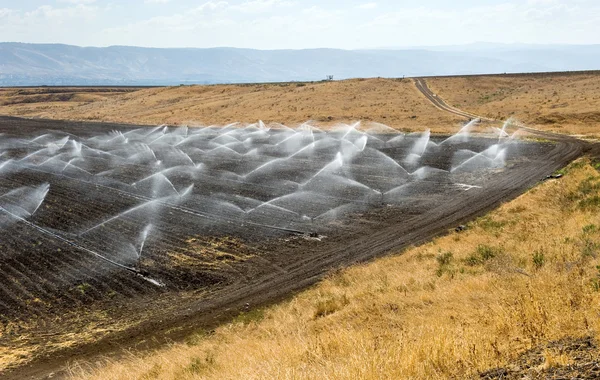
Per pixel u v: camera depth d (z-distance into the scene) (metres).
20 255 25.77
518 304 10.54
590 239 16.97
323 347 10.63
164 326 17.92
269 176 44.94
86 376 14.13
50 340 17.28
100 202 36.53
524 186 36.59
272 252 25.33
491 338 8.70
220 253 25.42
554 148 52.34
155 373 12.59
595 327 7.91
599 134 60.00
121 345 16.66
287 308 17.42
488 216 28.58
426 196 35.72
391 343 9.88
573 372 6.51
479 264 17.95
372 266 21.41
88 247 26.84
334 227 29.25
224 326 17.17
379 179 42.34
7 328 18.25
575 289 10.67
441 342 8.70
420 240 25.86
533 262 15.69
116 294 20.95
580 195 27.67
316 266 23.02
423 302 14.07
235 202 35.88
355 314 14.27
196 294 20.69
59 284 22.08
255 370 9.77
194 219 31.78
